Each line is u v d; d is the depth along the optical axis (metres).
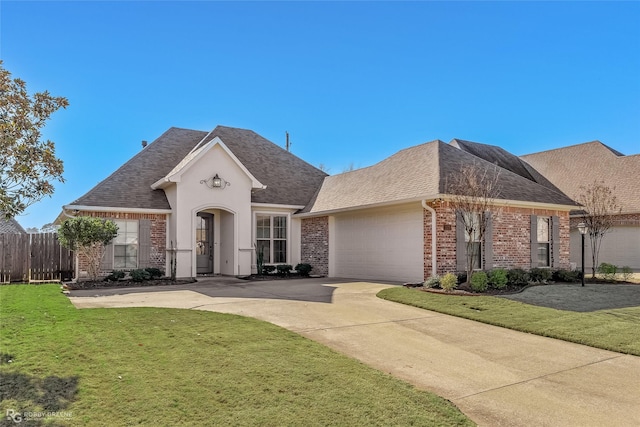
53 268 16.83
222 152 18.58
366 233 17.62
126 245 17.19
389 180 17.59
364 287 14.21
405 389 5.28
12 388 4.82
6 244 16.22
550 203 16.66
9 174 6.14
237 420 4.26
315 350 6.69
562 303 10.95
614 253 22.77
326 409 4.58
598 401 5.22
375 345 7.37
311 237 20.48
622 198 22.88
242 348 6.59
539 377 6.02
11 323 7.82
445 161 16.33
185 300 11.29
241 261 18.72
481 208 14.02
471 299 11.05
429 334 8.17
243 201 18.97
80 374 5.30
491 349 7.31
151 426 4.07
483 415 4.79
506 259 15.56
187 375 5.38
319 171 24.52
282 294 12.54
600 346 7.41
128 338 6.93
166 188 18.50
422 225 15.00
